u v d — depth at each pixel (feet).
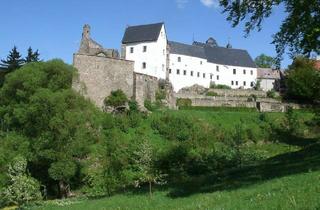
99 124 226.58
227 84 424.87
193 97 351.46
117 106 293.23
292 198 55.16
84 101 211.41
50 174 184.03
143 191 117.80
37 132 195.83
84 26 360.69
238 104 339.77
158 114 295.89
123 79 304.09
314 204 50.57
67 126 189.88
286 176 82.64
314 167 87.71
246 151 190.29
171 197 93.66
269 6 91.61
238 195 70.90
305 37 89.45
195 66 404.77
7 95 216.95
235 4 93.09
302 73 350.02
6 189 153.69
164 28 383.45
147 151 126.11
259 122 303.07
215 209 60.44
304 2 88.07
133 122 272.51
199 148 250.16
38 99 194.80
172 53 394.52
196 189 97.66
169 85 344.69
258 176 93.97
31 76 212.64
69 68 228.43
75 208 110.93
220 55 429.38
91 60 296.71
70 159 187.62
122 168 173.58
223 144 257.75
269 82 426.10
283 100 360.89
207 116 303.27
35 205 142.92
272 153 239.91
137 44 376.68
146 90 315.37
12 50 340.80
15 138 193.06
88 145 195.52
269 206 54.24
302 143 268.62
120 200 106.73
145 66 372.79
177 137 263.29
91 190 167.43
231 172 118.42
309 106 342.23
